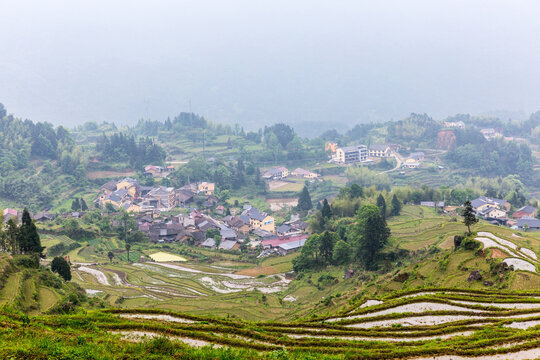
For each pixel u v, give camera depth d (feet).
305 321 169.27
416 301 179.11
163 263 408.26
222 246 481.05
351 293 255.09
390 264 307.99
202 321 150.71
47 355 100.94
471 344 125.08
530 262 216.74
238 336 137.28
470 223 270.05
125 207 617.21
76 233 456.45
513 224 472.03
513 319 149.18
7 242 288.71
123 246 457.68
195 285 336.70
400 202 501.97
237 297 297.53
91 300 246.06
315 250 365.81
